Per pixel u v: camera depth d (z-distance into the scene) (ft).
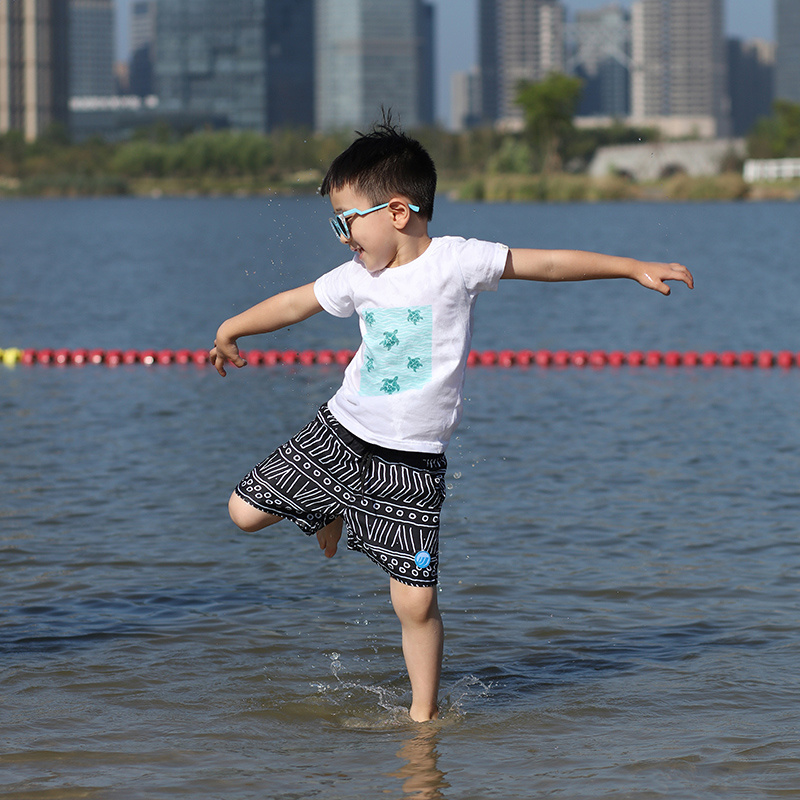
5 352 62.69
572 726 18.19
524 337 71.46
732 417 46.14
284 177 582.35
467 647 21.88
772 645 21.76
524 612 23.80
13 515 31.30
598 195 360.69
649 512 31.78
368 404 17.63
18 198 541.75
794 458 38.55
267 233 207.62
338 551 28.53
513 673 20.57
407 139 17.51
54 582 25.64
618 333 73.05
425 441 17.65
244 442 40.96
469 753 17.13
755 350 65.31
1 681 19.92
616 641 22.11
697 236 181.27
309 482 18.07
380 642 22.17
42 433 42.55
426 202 17.34
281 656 21.36
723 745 17.28
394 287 17.39
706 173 435.53
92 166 607.78
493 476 36.09
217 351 19.16
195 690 19.69
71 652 21.36
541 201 360.48
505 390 53.06
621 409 48.06
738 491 34.12
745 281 108.78
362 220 17.21
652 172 441.27
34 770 16.43
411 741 17.62
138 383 54.85
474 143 573.33
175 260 140.26
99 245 174.09
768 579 25.89
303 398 50.37
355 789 15.85
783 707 18.80
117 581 25.77
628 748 17.24
